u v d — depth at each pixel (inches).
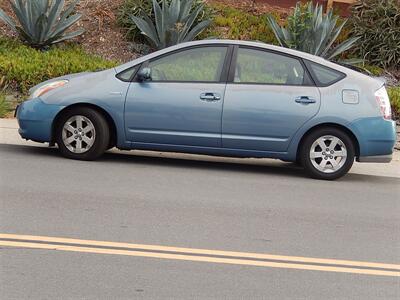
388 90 639.8
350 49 717.3
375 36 709.9
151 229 303.1
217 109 422.0
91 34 702.5
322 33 661.3
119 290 235.9
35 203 331.9
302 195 387.9
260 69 430.6
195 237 295.6
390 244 305.1
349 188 415.8
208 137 424.2
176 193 371.2
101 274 249.4
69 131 431.8
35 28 655.1
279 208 354.9
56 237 284.8
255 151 426.6
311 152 428.5
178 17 661.9
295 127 422.0
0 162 414.9
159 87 425.1
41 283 238.8
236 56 431.5
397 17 713.6
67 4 734.5
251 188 397.1
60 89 429.1
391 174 470.6
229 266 264.5
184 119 422.9
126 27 707.4
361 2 729.0
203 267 261.7
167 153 492.7
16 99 591.8
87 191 360.8
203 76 428.5
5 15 665.6
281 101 422.3
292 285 249.3
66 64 614.2
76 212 321.4
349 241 305.4
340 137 424.8
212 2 768.9
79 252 269.7
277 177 434.6
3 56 625.9
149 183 389.7
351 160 427.8
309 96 422.9
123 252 272.2
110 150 482.3
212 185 397.1
